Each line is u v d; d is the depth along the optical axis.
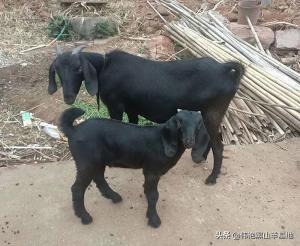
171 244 1.46
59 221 1.54
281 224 1.54
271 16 2.96
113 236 1.49
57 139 1.97
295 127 1.99
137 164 1.46
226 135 1.97
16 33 2.83
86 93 2.23
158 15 2.93
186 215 1.57
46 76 2.40
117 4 3.07
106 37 2.78
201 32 2.59
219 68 1.57
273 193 1.68
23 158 1.87
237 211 1.59
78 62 1.55
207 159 1.85
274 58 2.51
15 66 2.49
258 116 2.01
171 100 1.59
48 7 3.11
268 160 1.84
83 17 2.80
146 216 1.54
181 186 1.70
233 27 2.69
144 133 1.41
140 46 2.64
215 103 1.59
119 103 1.65
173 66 1.59
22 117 2.09
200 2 3.12
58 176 1.74
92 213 1.58
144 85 1.59
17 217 1.56
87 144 1.40
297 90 2.08
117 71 1.60
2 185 1.69
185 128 1.34
